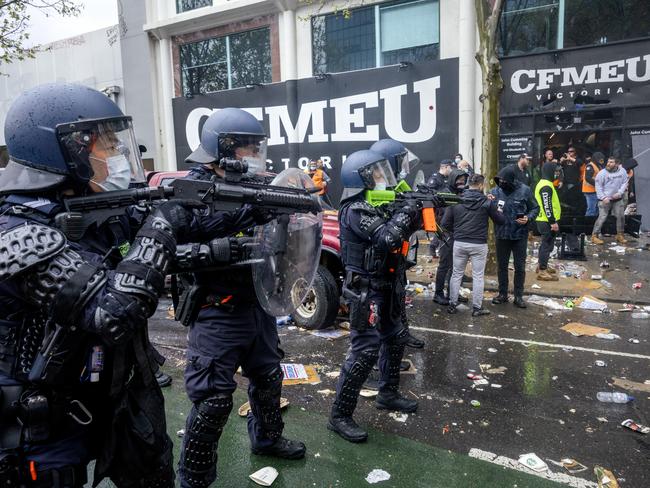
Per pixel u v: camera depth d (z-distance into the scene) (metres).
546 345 5.23
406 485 2.74
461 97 11.62
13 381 1.49
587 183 10.87
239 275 2.38
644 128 10.66
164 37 15.35
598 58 10.82
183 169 15.84
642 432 3.44
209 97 14.95
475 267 6.25
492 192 6.70
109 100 1.64
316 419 3.52
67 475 1.55
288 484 2.74
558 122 11.28
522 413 3.75
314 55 13.45
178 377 4.27
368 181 3.22
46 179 1.51
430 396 4.04
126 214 1.77
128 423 1.69
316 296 5.51
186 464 2.42
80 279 1.37
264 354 2.67
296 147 13.84
